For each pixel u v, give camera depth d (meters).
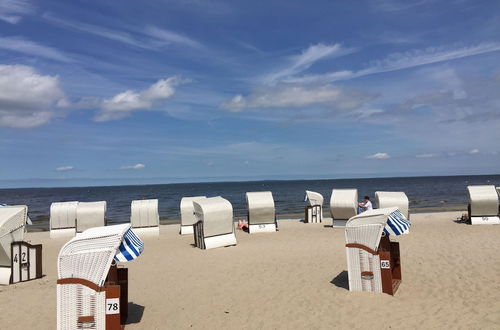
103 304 6.57
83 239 6.77
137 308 8.77
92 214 21.55
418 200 50.22
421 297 8.41
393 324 7.02
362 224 8.73
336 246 15.38
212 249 16.09
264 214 21.03
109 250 6.62
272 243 16.94
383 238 9.54
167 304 8.99
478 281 9.55
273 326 7.33
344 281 9.99
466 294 8.55
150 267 13.14
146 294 9.90
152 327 7.58
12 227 12.05
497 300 8.07
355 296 8.50
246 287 10.05
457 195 59.50
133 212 21.67
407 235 17.48
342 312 7.72
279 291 9.50
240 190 121.12
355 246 8.77
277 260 13.14
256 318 7.80
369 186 119.81
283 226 24.00
